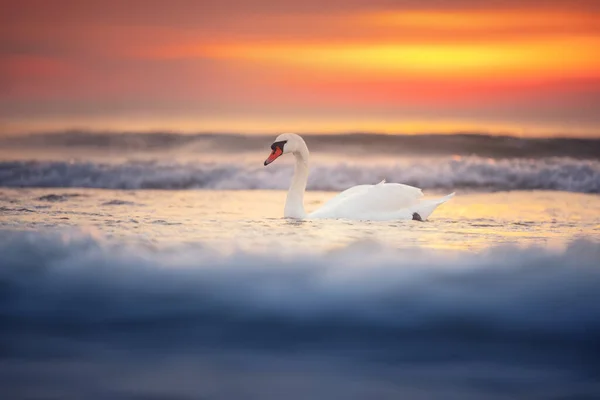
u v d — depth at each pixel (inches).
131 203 1159.0
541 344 568.7
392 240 828.0
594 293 656.4
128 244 783.7
